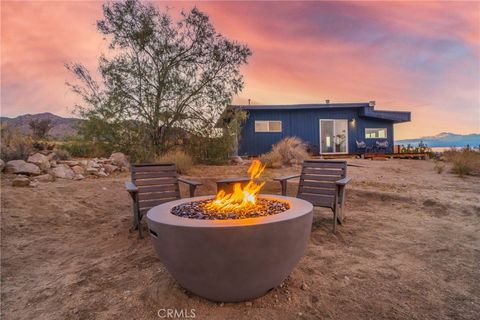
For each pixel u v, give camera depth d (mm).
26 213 3787
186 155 8391
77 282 2277
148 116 8492
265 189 5980
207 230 1639
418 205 4473
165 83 8492
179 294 2047
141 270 2494
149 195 3814
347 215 4176
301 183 4082
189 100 8984
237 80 9297
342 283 2178
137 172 3875
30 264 2629
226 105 9258
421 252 2770
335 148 14586
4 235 3188
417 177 6723
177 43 8625
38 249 2977
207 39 8812
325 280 2230
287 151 9453
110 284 2244
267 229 1683
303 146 11078
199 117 9125
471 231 3350
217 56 8875
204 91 9070
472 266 2432
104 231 3586
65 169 6016
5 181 4926
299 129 14188
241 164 9500
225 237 1638
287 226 1766
